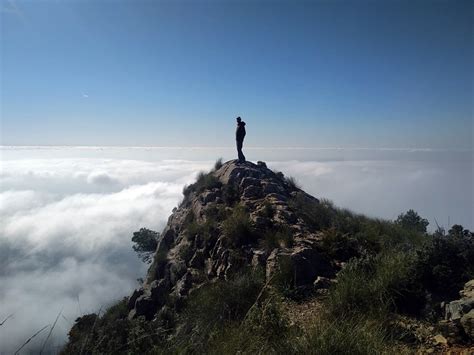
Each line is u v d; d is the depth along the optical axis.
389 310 6.39
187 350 6.21
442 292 6.66
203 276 11.71
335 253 10.04
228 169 18.50
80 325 9.66
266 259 10.23
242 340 5.65
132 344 7.36
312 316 6.95
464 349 4.93
